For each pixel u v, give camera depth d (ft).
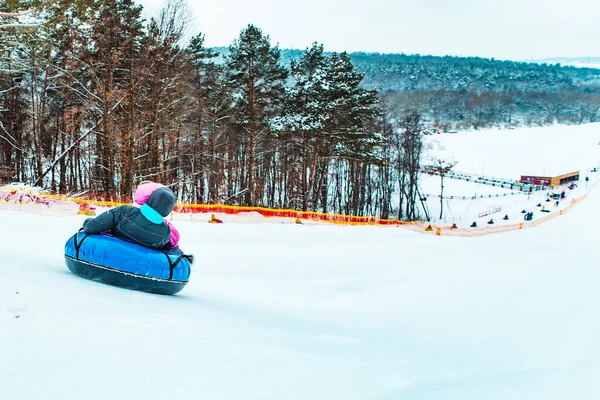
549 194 221.87
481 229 130.21
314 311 25.21
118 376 8.33
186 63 97.45
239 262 40.42
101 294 13.98
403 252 58.34
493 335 20.52
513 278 38.06
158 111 85.46
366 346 15.81
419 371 12.66
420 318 24.72
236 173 132.98
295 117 112.37
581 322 21.77
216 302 20.12
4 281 13.11
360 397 9.26
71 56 78.64
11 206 50.67
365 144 123.54
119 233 16.97
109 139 78.02
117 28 78.54
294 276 36.55
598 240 89.35
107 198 81.00
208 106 115.85
